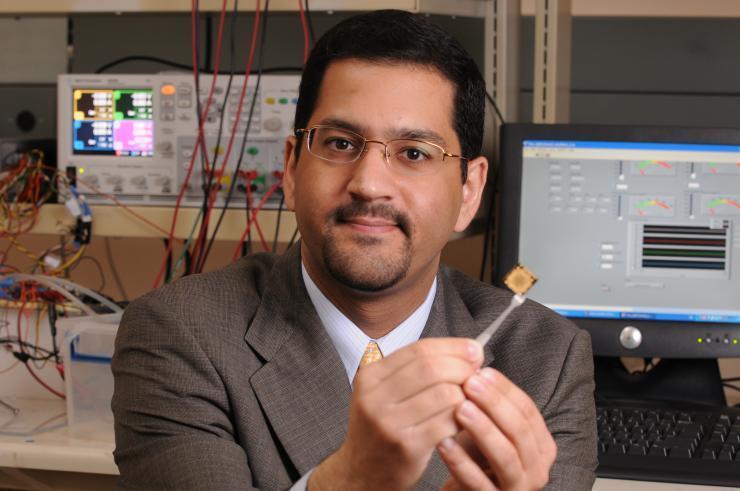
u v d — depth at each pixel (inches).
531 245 63.3
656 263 62.8
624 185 63.0
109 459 50.4
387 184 37.2
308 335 40.8
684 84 76.9
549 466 31.4
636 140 62.6
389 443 28.7
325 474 31.3
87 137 64.1
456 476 30.6
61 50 79.4
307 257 41.5
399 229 37.6
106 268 82.0
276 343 40.6
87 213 63.6
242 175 62.4
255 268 45.4
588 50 77.6
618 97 77.5
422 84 38.2
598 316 63.1
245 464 37.8
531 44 77.4
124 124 63.7
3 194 64.6
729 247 62.6
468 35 69.3
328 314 41.6
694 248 62.7
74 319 56.7
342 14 71.3
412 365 28.8
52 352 60.2
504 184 63.2
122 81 63.5
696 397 62.4
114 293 82.0
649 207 62.9
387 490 30.1
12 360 61.3
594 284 63.0
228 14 68.7
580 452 42.2
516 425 29.7
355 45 38.4
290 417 39.3
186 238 64.0
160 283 79.8
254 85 62.1
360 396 28.9
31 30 79.6
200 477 36.4
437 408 28.7
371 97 37.6
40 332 60.9
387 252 37.4
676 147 62.7
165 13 67.0
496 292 47.3
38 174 64.5
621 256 63.0
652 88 77.2
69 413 55.4
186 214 63.1
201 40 77.4
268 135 62.1
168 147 63.2
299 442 38.9
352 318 41.3
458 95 39.6
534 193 63.4
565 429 42.0
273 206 62.1
